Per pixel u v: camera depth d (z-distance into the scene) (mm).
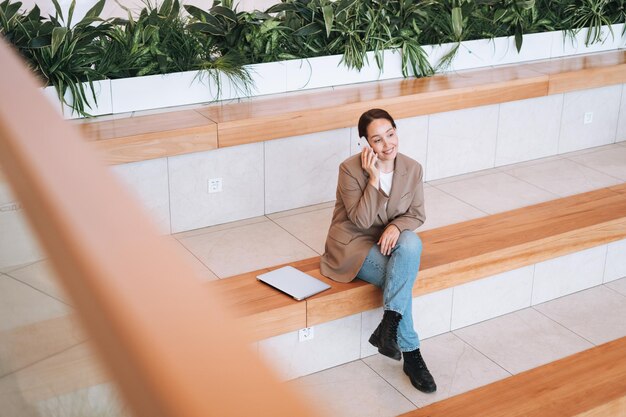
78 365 273
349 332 3295
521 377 2939
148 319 256
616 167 4992
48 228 317
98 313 261
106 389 250
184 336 251
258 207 4133
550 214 4047
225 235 3902
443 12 4945
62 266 290
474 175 4816
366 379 3219
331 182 4305
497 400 2799
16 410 542
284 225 4031
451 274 3455
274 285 3193
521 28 5176
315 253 3711
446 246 3621
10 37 3771
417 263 3053
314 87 4531
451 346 3498
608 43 5695
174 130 3713
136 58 4055
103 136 3605
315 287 3178
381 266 3158
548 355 3451
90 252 287
